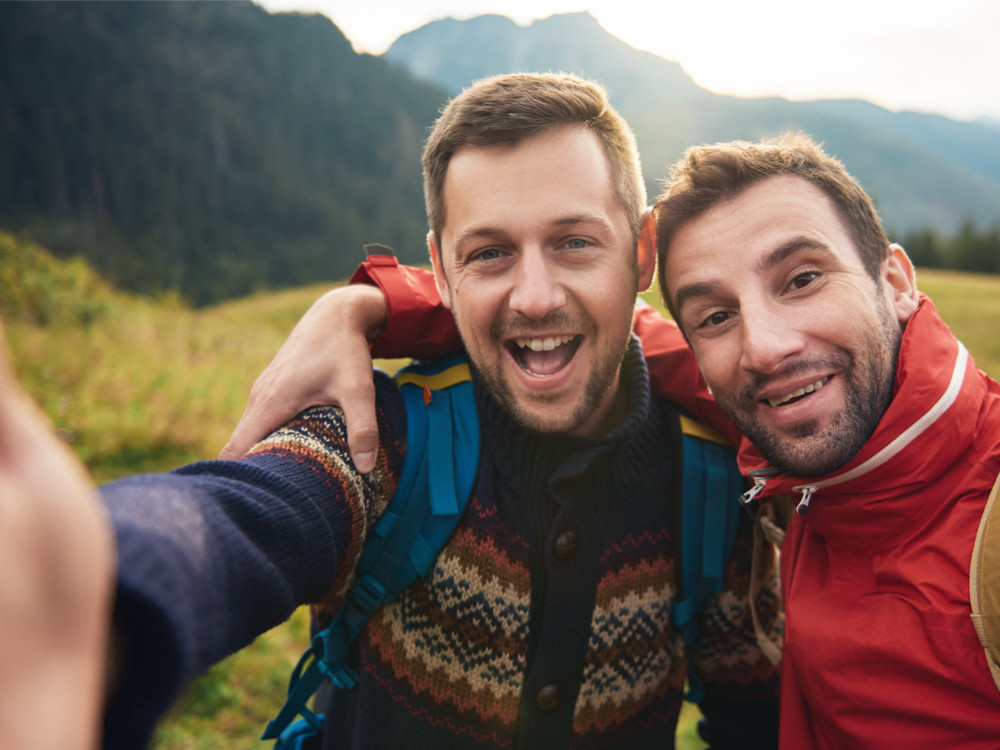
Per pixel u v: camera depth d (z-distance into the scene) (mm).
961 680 1054
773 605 1595
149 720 544
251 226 116562
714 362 1325
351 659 1442
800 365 1200
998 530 1038
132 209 104875
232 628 779
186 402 8883
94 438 7031
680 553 1441
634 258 1417
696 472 1472
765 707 1652
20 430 472
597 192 1318
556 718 1336
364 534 1227
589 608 1351
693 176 1327
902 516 1167
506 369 1358
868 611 1184
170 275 86938
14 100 111250
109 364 10398
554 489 1342
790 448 1231
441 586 1337
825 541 1337
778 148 1321
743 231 1255
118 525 659
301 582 965
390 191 152000
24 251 16531
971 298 28438
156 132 125188
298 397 1286
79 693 449
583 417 1376
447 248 1412
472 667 1345
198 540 756
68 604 456
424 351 1535
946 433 1141
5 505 442
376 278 1510
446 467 1344
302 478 1093
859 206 1305
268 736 1464
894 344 1247
